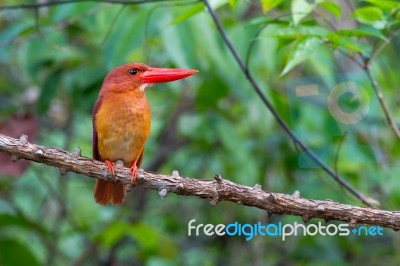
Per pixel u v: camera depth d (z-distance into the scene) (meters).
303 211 6.08
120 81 7.71
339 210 6.05
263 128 10.19
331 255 11.68
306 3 7.26
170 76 7.88
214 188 6.12
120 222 10.29
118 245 12.05
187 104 12.35
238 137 11.01
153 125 12.80
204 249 12.76
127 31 9.30
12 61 11.75
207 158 12.45
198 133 11.68
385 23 7.24
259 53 9.75
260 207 6.12
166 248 10.89
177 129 12.73
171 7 9.26
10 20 11.91
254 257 11.95
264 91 9.95
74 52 10.46
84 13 9.29
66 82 10.82
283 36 7.04
